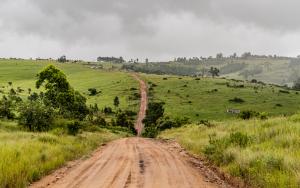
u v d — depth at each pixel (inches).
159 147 1619.1
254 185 653.3
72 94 3543.3
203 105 7731.3
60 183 724.0
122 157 1186.0
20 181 691.4
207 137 1652.3
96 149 1569.9
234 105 7696.9
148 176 785.6
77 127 2142.0
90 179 760.3
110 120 6264.8
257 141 1092.5
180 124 4756.4
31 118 2326.5
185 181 725.9
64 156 1123.9
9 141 1315.2
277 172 669.3
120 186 674.8
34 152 1015.6
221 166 920.3
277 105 7672.2
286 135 1016.2
